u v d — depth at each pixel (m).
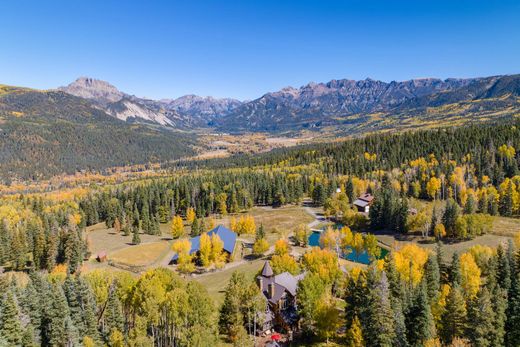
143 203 197.88
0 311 64.50
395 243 139.88
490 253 98.50
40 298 73.44
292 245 140.38
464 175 197.38
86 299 73.06
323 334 71.19
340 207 184.12
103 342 71.38
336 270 91.44
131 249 142.62
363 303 68.81
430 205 179.62
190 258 113.81
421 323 63.25
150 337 70.12
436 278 82.19
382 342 61.75
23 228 157.75
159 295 68.94
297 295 77.25
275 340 73.75
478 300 63.84
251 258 126.44
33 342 66.06
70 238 121.75
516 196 155.88
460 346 60.72
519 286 67.88
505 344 64.94
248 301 72.75
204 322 65.31
